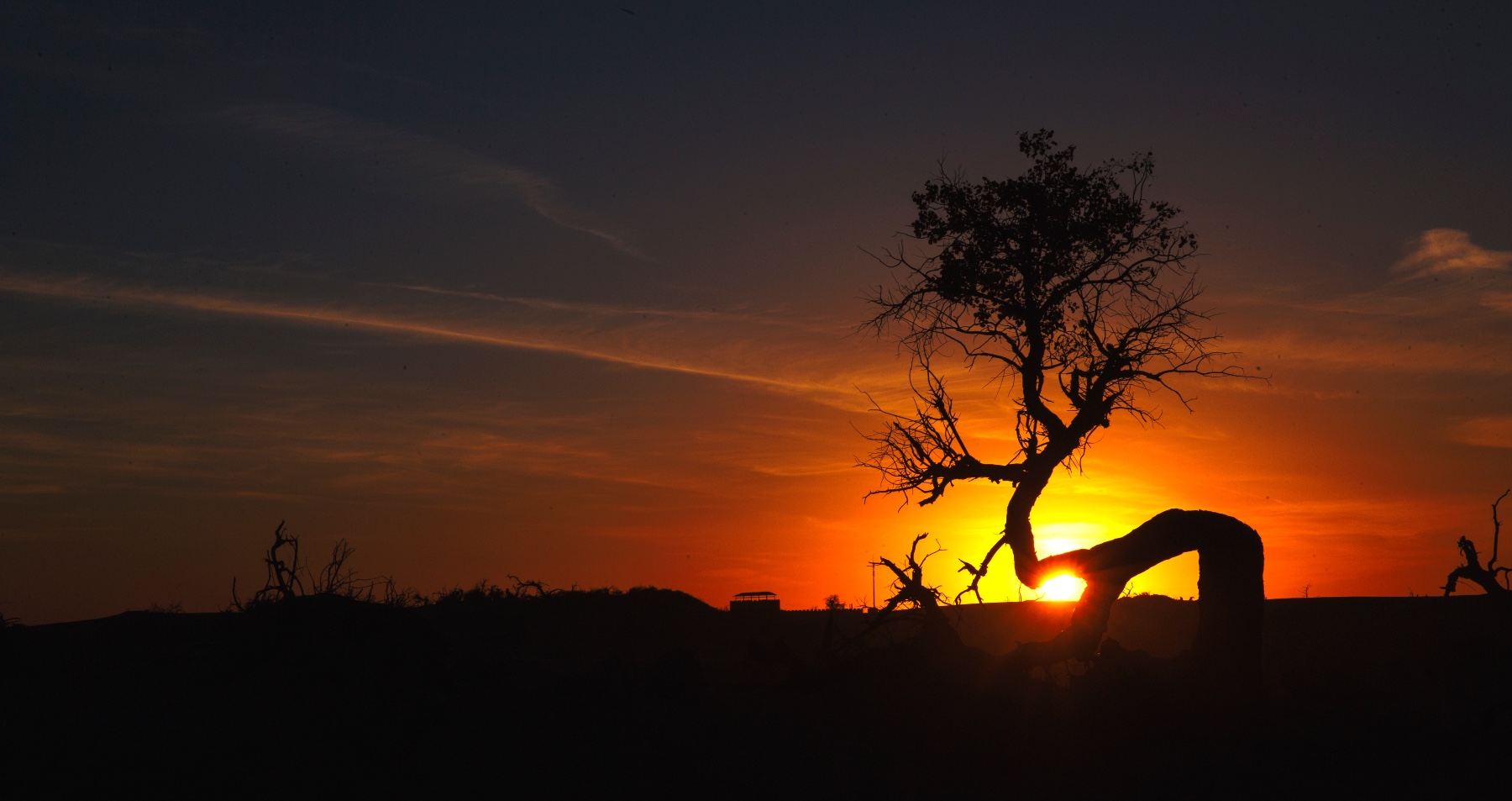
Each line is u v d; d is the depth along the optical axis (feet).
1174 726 51.98
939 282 68.69
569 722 50.83
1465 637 91.30
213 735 47.52
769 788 41.45
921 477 67.77
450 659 65.31
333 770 42.19
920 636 65.26
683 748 47.03
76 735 47.39
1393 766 46.11
